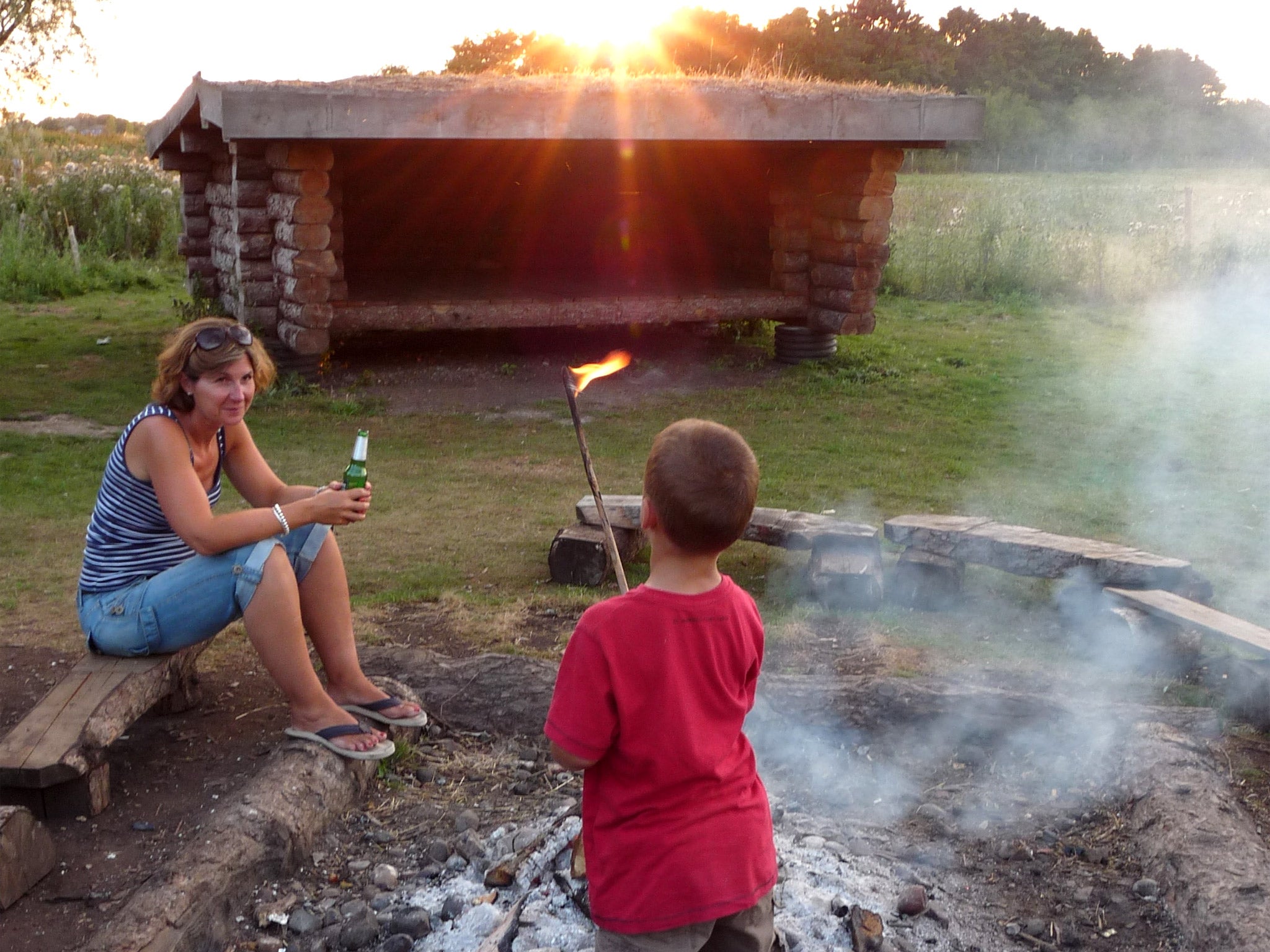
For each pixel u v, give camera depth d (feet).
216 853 9.93
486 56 160.56
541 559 21.66
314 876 10.53
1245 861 10.21
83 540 22.16
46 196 70.44
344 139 34.68
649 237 52.06
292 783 11.09
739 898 6.91
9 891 9.57
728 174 49.06
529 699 14.25
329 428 33.30
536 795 12.15
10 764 10.44
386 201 49.29
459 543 22.67
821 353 43.80
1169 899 10.15
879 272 41.70
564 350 45.68
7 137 87.04
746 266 48.80
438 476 28.14
